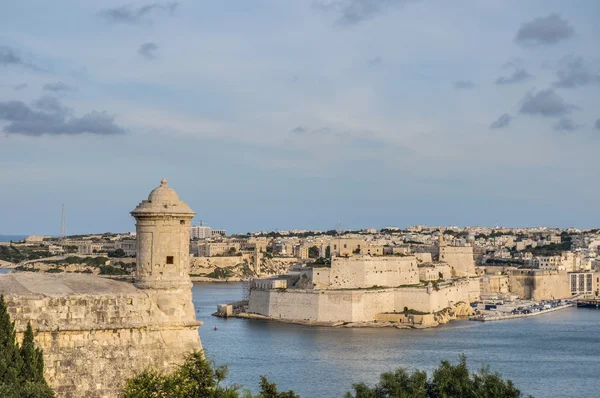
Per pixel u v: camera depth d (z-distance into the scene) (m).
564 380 166.25
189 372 53.19
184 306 56.22
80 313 52.34
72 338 52.06
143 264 56.06
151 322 54.41
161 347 54.72
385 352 198.38
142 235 56.22
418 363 180.62
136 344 53.84
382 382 86.00
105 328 52.75
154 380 51.66
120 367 53.09
